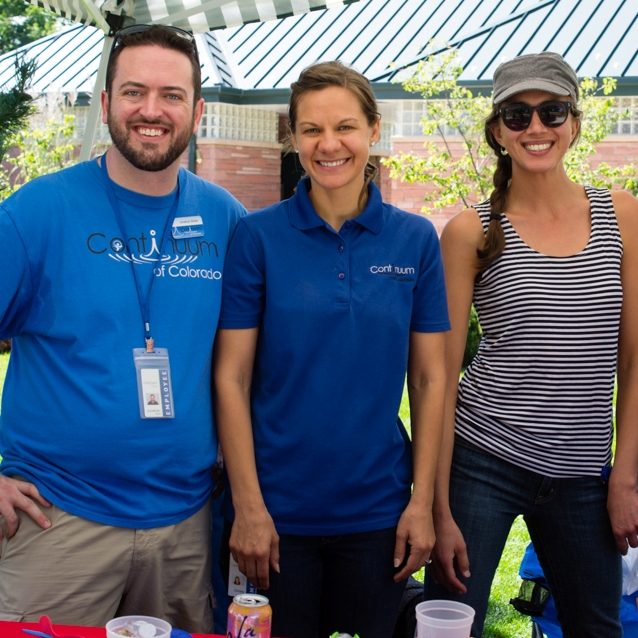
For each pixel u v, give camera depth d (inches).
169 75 117.2
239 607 95.0
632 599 138.2
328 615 128.1
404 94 578.6
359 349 119.6
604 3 609.3
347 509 121.9
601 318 123.3
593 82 477.4
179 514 120.0
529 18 611.5
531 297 123.1
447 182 489.4
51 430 116.0
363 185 123.8
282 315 119.6
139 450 116.0
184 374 118.3
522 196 128.3
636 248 126.0
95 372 115.1
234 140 644.1
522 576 142.4
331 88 117.3
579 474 126.8
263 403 123.3
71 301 115.4
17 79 159.3
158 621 94.0
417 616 95.2
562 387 124.0
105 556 117.0
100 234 117.6
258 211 124.5
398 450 125.3
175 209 122.3
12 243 114.3
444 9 664.4
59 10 224.8
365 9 690.8
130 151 117.2
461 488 129.0
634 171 478.3
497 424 126.4
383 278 120.6
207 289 121.3
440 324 125.0
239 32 707.4
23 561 117.6
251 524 119.8
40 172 585.9
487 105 478.6
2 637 96.0
